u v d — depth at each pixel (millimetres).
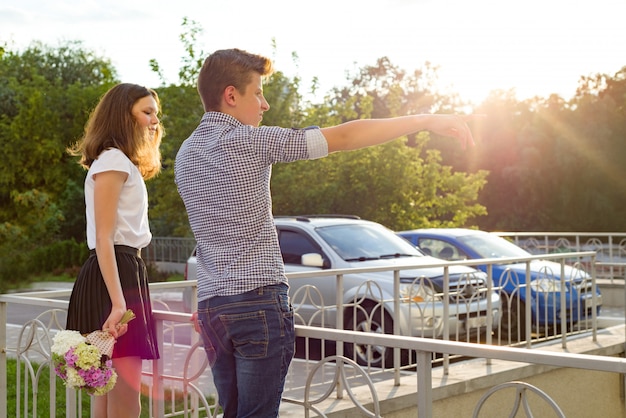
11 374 8148
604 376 8289
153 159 3725
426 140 22219
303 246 9344
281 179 20172
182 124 20766
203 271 2904
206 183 2850
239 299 2781
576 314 9992
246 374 2805
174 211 21531
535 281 9234
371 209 20484
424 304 7859
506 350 2568
